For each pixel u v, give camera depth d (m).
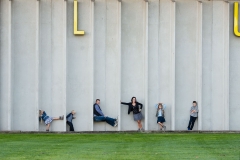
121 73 53.28
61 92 53.03
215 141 41.91
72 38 53.16
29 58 53.00
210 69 53.66
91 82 52.94
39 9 52.81
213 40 53.66
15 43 52.94
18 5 52.94
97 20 53.19
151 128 53.50
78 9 53.06
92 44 52.81
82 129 53.22
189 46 53.62
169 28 53.44
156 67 53.44
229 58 53.78
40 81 53.00
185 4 53.53
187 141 41.94
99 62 53.28
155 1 53.34
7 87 52.66
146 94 53.00
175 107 53.53
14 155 35.22
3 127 52.72
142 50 53.38
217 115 53.69
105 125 53.44
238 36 53.72
